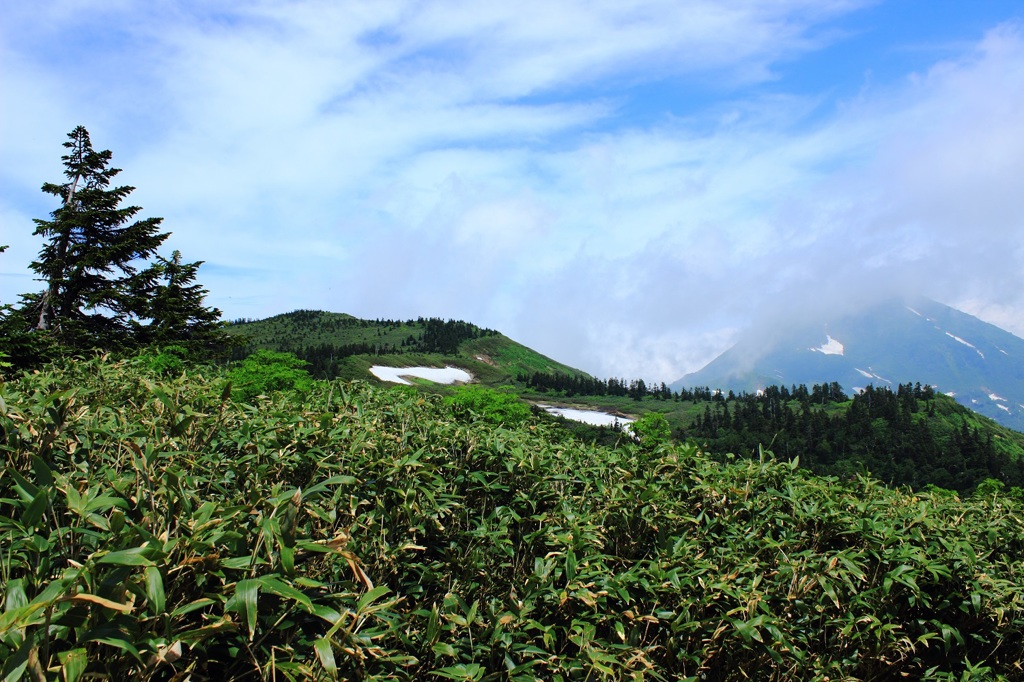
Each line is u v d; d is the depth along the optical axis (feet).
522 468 9.67
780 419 373.61
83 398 9.11
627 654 7.17
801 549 10.28
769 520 10.60
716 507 10.82
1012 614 10.20
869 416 379.96
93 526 5.66
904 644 9.32
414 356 619.26
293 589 4.57
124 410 8.35
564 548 8.23
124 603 4.02
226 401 8.91
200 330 91.81
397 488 7.96
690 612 8.08
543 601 7.51
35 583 4.26
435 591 7.77
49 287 82.28
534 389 590.96
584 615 7.45
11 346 57.06
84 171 87.04
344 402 10.93
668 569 8.32
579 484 10.82
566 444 12.16
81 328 77.82
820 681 8.34
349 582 6.48
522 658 6.96
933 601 9.97
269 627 5.12
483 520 8.57
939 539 10.23
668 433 12.51
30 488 4.81
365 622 6.52
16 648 3.70
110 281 87.66
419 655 6.61
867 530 9.92
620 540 9.68
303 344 638.53
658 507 9.82
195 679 5.01
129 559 3.96
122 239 87.15
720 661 8.27
